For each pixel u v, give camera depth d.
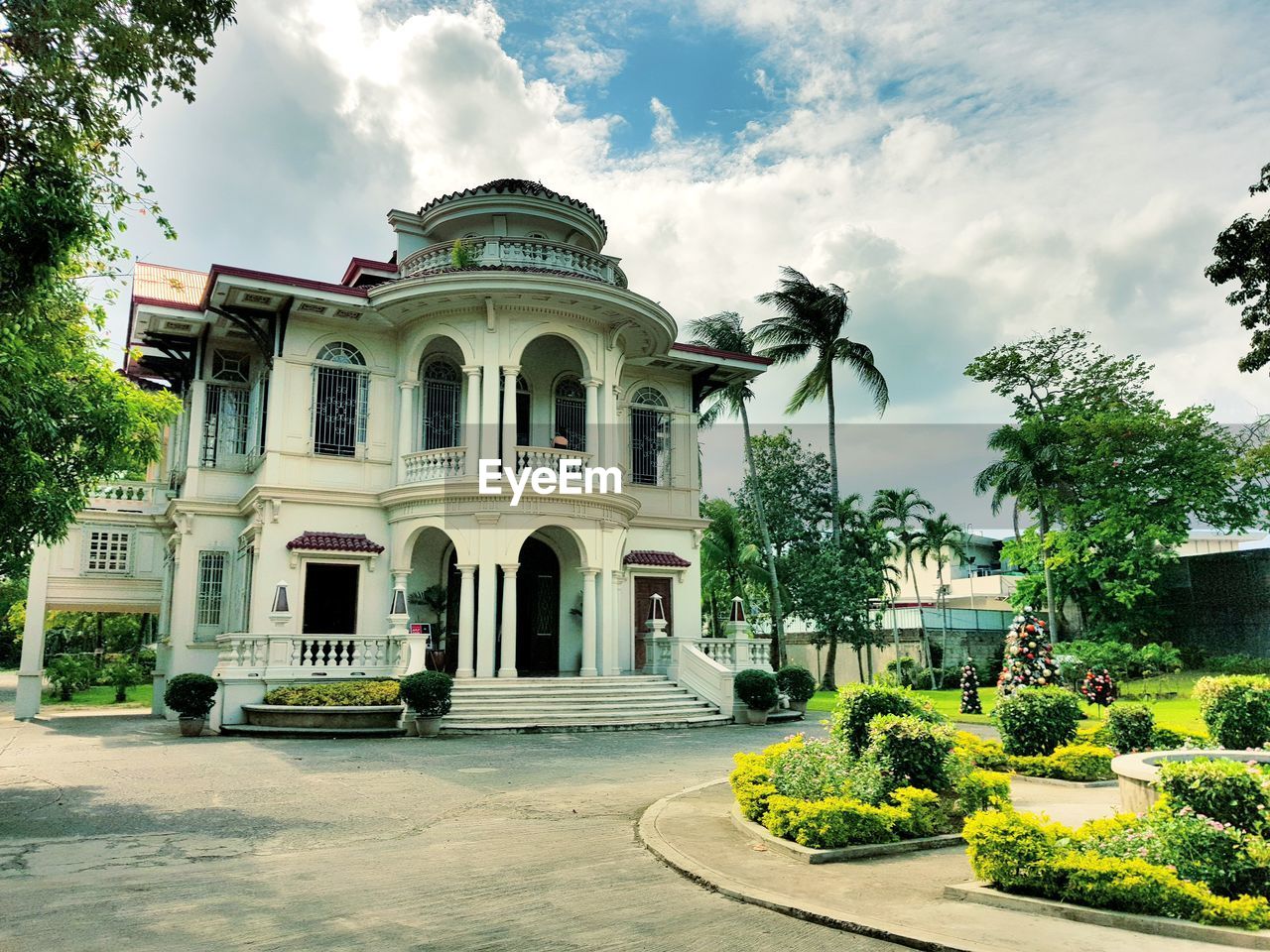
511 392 22.78
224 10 9.59
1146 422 38.41
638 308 23.83
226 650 20.03
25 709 25.12
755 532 44.38
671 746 17.53
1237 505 39.41
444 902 6.96
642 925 6.40
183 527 24.22
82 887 7.43
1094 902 6.47
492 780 13.30
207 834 9.64
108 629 57.88
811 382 39.41
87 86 9.19
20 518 11.44
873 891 7.18
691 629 27.39
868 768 9.88
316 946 5.87
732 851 8.63
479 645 21.67
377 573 23.33
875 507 51.88
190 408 25.28
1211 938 5.88
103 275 11.83
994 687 44.53
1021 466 39.78
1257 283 26.78
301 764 14.76
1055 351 41.91
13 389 10.17
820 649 47.53
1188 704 29.14
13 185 9.18
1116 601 41.50
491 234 26.34
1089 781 13.13
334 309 23.39
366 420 24.12
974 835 7.11
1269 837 7.06
